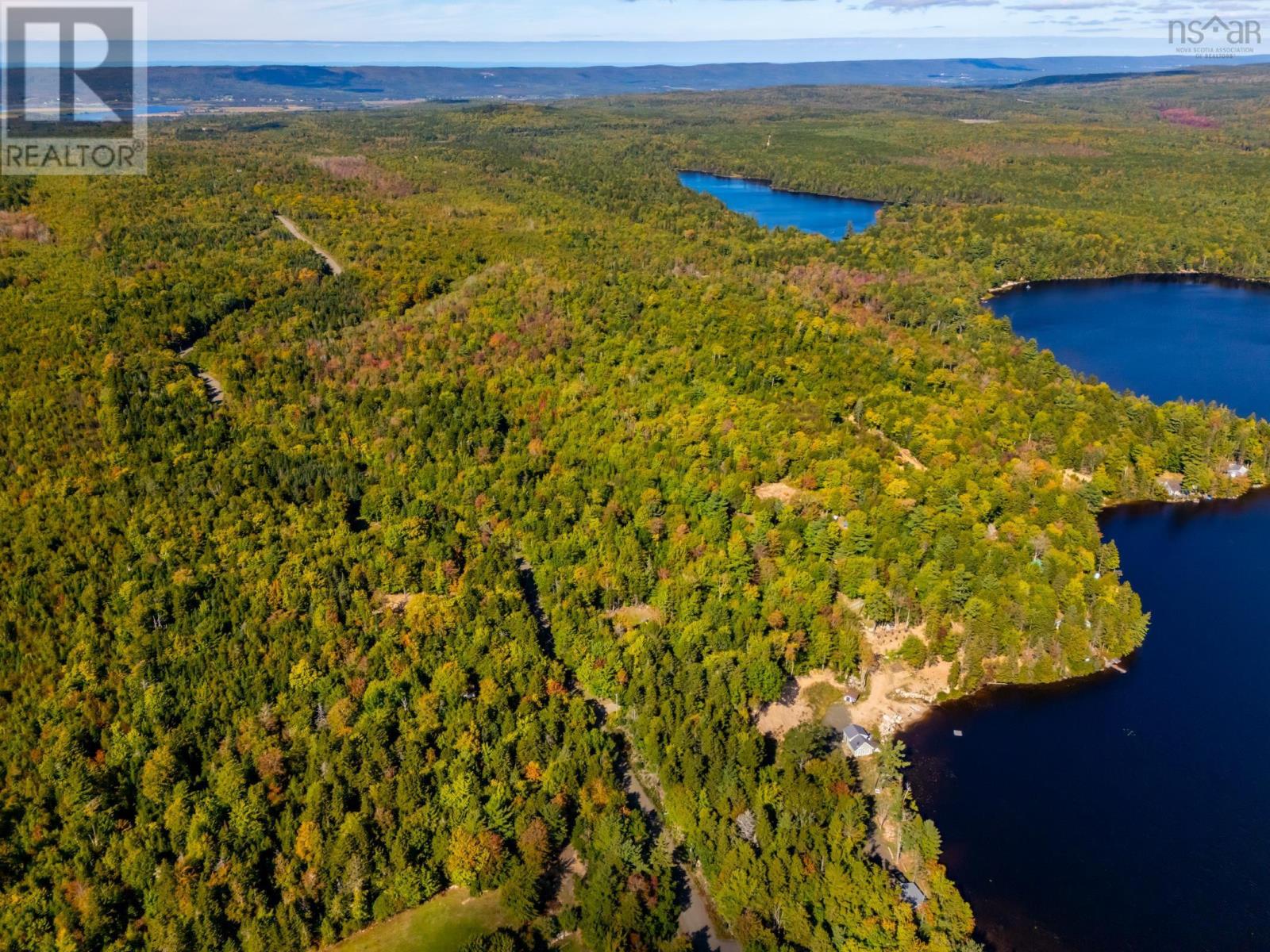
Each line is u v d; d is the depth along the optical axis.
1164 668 114.56
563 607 114.12
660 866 83.06
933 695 109.19
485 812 86.00
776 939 76.50
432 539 126.88
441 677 99.25
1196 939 81.50
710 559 122.38
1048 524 134.00
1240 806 94.88
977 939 81.00
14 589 111.12
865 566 121.94
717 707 99.06
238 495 133.25
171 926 74.88
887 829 90.38
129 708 95.50
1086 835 91.69
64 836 81.94
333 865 80.25
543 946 77.88
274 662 101.75
